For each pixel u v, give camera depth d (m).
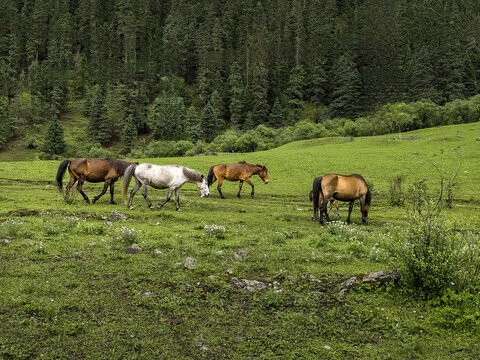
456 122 74.25
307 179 33.78
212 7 184.12
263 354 4.50
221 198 22.69
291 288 6.57
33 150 100.50
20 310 4.98
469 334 4.95
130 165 14.89
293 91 138.75
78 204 14.96
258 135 80.62
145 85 139.50
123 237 8.90
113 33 161.75
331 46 148.50
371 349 4.69
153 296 5.87
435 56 117.25
